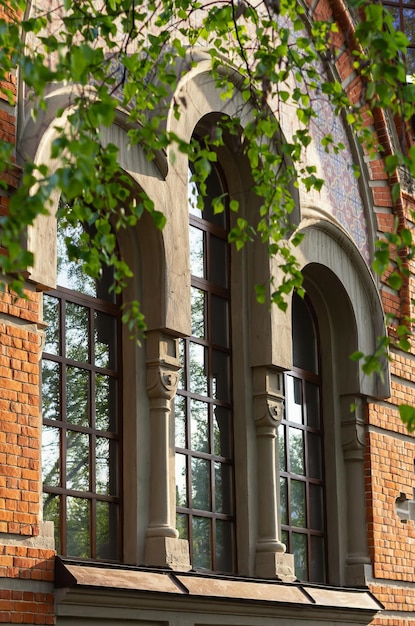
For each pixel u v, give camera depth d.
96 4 12.34
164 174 12.98
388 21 8.28
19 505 10.44
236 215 15.04
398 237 8.71
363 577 16.22
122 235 13.02
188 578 12.45
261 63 10.02
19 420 10.57
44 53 11.41
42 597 10.59
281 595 13.88
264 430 14.59
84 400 12.22
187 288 13.20
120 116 12.40
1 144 7.39
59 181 6.78
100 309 12.65
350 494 16.62
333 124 17.08
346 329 16.91
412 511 17.61
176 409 13.57
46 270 10.95
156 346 12.83
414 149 8.11
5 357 10.53
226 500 14.29
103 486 12.36
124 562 12.34
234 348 14.72
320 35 11.00
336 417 16.70
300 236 10.37
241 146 10.59
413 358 18.14
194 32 11.65
